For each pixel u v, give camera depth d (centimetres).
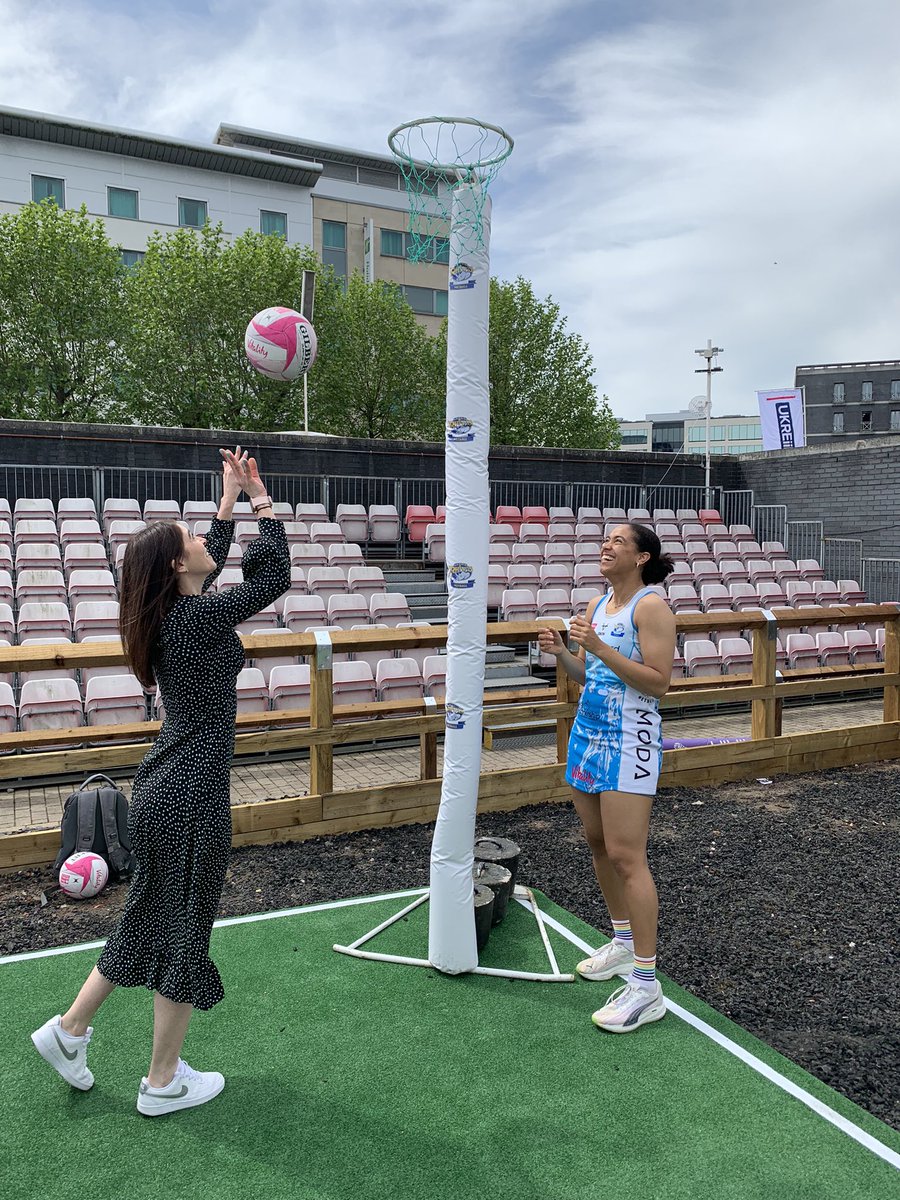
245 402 1889
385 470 1438
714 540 1555
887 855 521
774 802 627
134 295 1902
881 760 752
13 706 662
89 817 459
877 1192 236
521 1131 260
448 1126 262
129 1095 275
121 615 258
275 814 525
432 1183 237
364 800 550
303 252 2134
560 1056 302
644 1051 307
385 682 782
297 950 383
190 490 1294
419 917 421
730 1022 330
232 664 258
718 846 534
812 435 7638
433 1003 338
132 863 465
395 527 1352
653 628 313
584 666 346
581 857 508
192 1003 253
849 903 452
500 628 576
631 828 318
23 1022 318
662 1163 247
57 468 1207
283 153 3941
